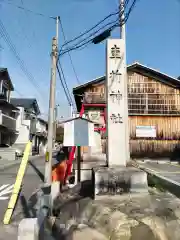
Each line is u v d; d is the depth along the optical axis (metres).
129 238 4.05
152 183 7.68
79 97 20.48
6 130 25.80
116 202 5.54
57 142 41.91
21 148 28.33
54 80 10.49
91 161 11.04
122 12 8.13
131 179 6.12
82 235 4.25
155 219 4.49
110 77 7.25
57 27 10.96
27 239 3.79
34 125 35.78
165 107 20.16
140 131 19.88
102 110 15.73
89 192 6.82
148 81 20.44
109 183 6.04
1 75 25.03
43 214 5.21
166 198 5.89
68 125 7.83
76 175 9.31
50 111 10.30
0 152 22.47
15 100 35.66
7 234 5.14
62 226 4.89
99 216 4.78
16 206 7.32
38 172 14.46
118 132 7.02
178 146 19.88
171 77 19.91
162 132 19.98
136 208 5.05
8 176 12.78
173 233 4.20
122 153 6.95
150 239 4.01
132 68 20.47
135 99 20.17
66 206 5.86
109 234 4.21
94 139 7.80
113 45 7.38
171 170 14.38
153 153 19.77
